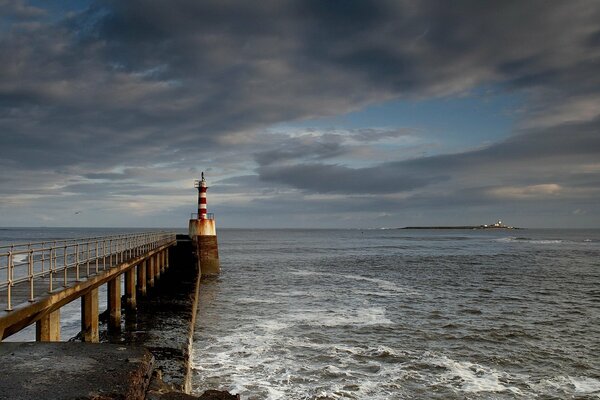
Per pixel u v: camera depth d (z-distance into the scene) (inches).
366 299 1108.5
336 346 704.4
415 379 576.7
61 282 495.8
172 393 238.4
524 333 791.1
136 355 255.3
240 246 3900.1
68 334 781.9
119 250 737.6
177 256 1562.5
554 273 1683.1
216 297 1141.7
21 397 196.7
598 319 906.1
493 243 4500.5
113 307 667.4
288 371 599.5
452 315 928.3
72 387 208.4
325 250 3243.1
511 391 543.5
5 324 325.1
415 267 1914.4
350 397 522.6
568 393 540.1
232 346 703.7
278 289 1272.1
